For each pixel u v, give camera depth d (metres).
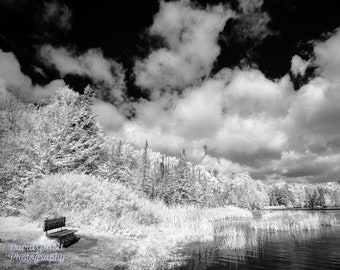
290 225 28.75
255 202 112.00
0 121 24.17
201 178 86.31
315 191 135.12
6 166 21.77
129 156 66.50
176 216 25.06
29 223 15.38
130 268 9.61
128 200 22.69
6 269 7.67
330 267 11.67
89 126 32.34
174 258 12.58
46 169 23.41
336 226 29.05
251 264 12.09
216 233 22.61
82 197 18.53
